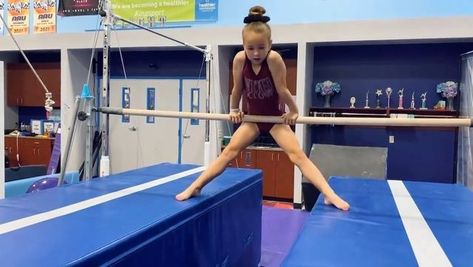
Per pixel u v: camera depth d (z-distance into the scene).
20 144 7.27
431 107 5.63
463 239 1.49
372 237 1.49
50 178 3.70
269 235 4.09
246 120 2.14
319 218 1.75
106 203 1.88
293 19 6.13
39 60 7.69
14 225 1.49
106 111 2.74
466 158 5.05
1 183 3.18
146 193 2.14
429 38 5.07
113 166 7.22
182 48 6.40
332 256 1.29
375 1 5.75
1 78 3.14
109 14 2.99
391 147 5.84
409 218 1.77
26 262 1.13
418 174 5.75
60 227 1.47
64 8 5.96
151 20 6.60
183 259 1.81
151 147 7.00
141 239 1.46
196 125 6.72
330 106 6.02
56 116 7.56
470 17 4.87
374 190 2.40
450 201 2.12
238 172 3.04
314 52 6.10
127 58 7.08
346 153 5.29
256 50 1.83
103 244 1.29
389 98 5.76
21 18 7.67
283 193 5.85
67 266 1.12
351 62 5.96
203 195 2.13
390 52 5.78
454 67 5.52
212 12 6.44
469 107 4.91
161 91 6.93
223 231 2.33
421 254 1.32
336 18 5.94
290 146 2.10
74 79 6.82
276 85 1.97
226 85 6.26
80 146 6.28
